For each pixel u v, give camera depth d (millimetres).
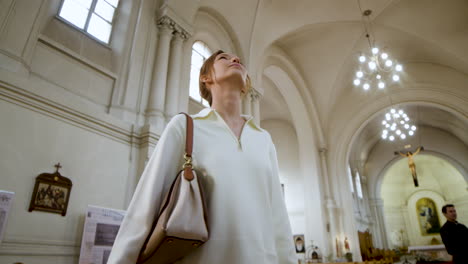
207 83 1376
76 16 6188
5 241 3654
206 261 817
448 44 13148
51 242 4098
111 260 761
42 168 4242
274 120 19547
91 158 4926
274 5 11328
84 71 5668
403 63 15828
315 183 14922
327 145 16422
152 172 899
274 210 1177
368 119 16047
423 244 26875
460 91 14273
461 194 25953
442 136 23500
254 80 10688
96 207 4605
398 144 25078
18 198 3902
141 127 5879
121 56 6516
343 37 14094
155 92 6551
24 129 4148
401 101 15562
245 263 843
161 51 7070
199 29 9219
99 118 5203
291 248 1141
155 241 746
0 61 4191
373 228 23516
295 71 15125
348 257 13516
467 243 4895
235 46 10852
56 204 4277
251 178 1035
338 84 15828
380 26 13500
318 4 12117
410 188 28844
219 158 991
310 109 16156
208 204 907
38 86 4426
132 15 7117
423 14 12969
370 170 25781
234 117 1245
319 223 14203
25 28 4641
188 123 1044
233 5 10188
